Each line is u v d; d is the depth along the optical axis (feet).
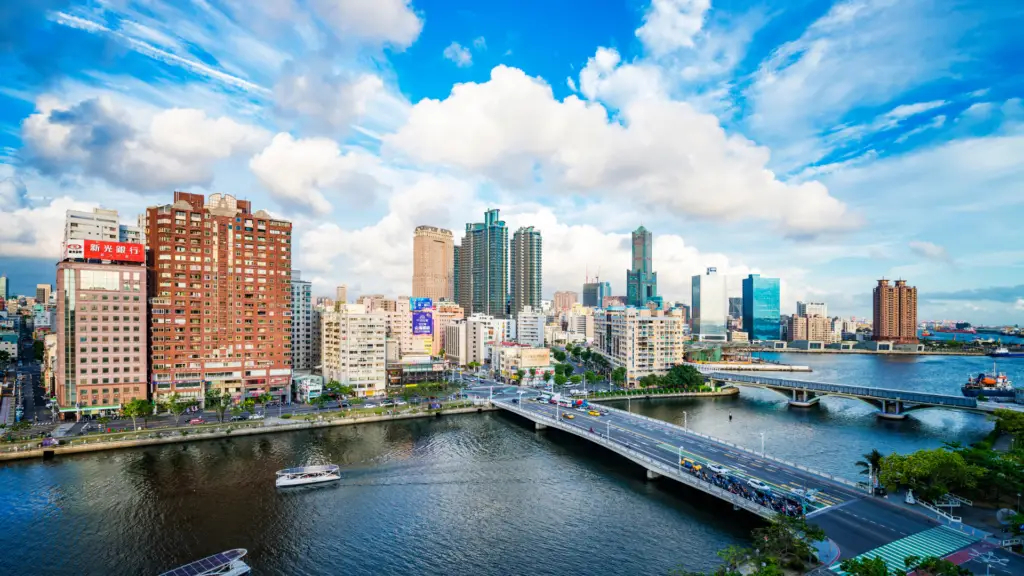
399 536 395.34
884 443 645.51
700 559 359.05
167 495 466.70
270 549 373.81
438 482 508.53
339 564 355.36
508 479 518.37
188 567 335.67
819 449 615.98
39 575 336.29
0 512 427.74
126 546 373.81
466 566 353.51
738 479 433.89
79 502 448.65
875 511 383.24
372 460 573.74
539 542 385.70
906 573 282.77
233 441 641.40
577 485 502.79
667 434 623.77
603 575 340.80
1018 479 400.47
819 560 310.45
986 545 329.11
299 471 503.61
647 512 437.99
